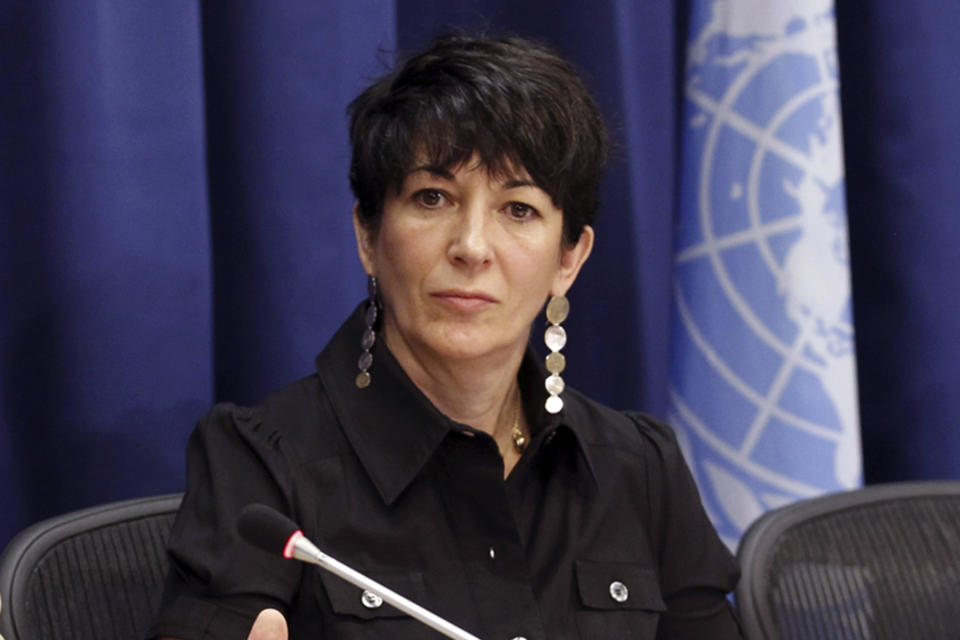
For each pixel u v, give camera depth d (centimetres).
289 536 279
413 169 347
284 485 347
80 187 490
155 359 501
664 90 605
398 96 352
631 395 591
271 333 534
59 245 492
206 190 511
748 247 618
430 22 591
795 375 609
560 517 378
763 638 426
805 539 458
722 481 622
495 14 595
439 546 355
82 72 488
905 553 476
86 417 496
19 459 499
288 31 527
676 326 641
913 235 673
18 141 491
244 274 537
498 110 341
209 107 538
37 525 386
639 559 384
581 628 363
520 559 357
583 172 362
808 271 609
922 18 664
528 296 354
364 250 374
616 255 586
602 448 399
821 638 445
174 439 507
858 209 692
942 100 667
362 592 342
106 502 500
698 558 408
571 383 596
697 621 405
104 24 488
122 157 493
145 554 404
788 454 611
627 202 583
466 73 347
